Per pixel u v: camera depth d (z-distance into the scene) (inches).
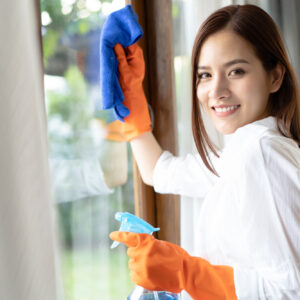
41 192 24.5
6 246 22.5
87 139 37.3
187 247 44.0
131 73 36.9
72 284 35.6
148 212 45.7
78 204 36.2
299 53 70.5
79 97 36.3
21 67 23.3
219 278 28.6
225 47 31.0
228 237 31.3
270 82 32.9
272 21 32.8
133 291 31.7
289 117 33.2
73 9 35.5
